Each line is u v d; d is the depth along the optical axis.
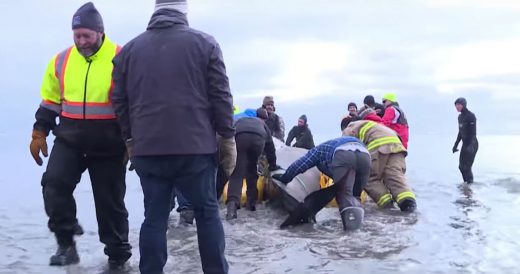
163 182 3.51
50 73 4.34
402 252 5.02
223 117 3.48
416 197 9.23
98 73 4.22
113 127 4.24
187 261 4.64
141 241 3.51
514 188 10.70
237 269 4.40
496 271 4.37
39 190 10.39
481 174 14.23
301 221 6.55
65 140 4.27
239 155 7.38
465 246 5.27
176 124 3.36
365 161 6.53
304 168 6.75
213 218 3.56
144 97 3.40
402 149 7.94
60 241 4.50
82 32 4.12
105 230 4.38
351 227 6.14
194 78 3.42
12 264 4.50
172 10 3.54
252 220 6.93
